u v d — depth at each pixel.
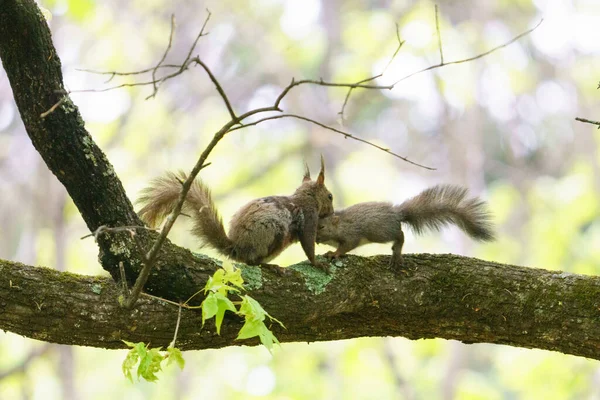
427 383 18.11
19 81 5.43
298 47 22.36
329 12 23.84
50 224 17.05
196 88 21.39
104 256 5.75
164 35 20.77
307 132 21.69
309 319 6.16
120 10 20.16
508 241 19.30
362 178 20.08
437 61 19.80
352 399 16.98
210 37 22.16
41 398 16.72
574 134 24.16
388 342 17.23
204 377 17.89
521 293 6.20
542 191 20.27
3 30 5.27
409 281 6.38
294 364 16.97
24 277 5.54
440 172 23.50
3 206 18.69
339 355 17.05
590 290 6.10
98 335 5.66
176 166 19.11
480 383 17.25
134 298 5.11
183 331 5.85
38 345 15.60
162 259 5.80
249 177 19.98
